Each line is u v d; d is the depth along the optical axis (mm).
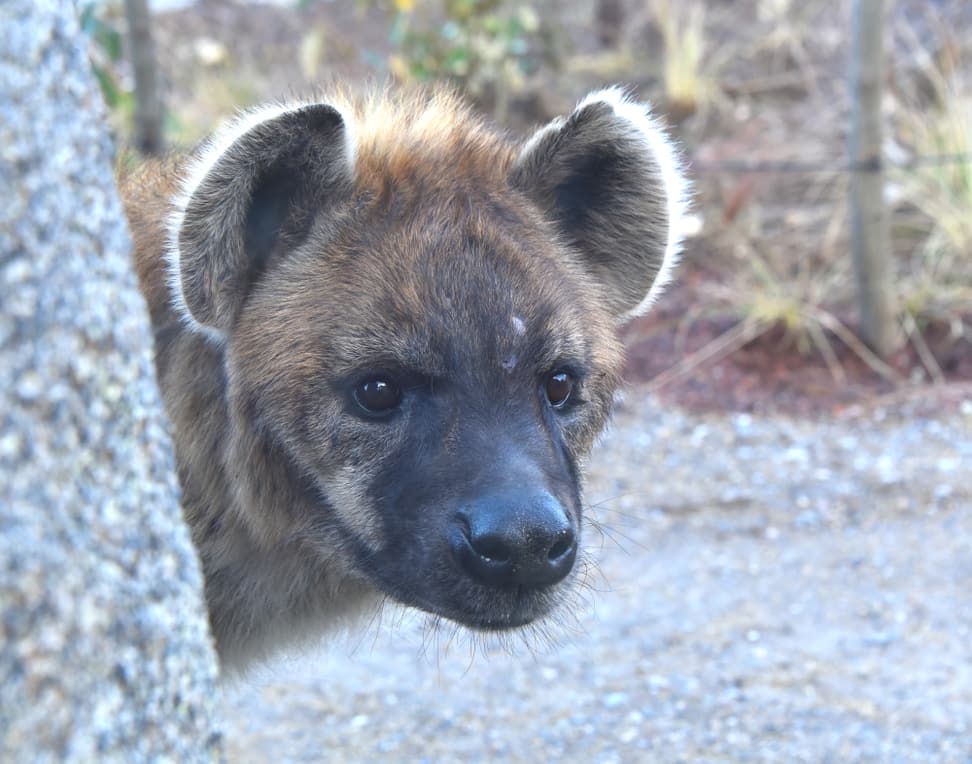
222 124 3123
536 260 3027
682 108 10016
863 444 6805
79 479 1627
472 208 3057
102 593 1633
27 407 1566
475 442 2795
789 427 7012
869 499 6285
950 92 9344
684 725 4629
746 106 10172
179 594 1773
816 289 8086
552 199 3354
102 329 1680
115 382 1697
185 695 1765
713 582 5637
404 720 4730
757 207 8984
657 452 6809
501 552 2666
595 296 3312
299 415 2938
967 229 8344
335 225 3023
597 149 3320
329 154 2979
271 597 3303
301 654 3617
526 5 10430
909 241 8516
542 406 2971
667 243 3432
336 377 2893
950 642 5105
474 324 2869
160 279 3186
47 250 1609
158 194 3309
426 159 3150
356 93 3646
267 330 2967
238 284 2984
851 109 7289
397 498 2867
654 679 4938
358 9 10797
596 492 6402
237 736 4602
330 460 2939
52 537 1574
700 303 8109
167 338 3178
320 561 3244
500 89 9461
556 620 3484
